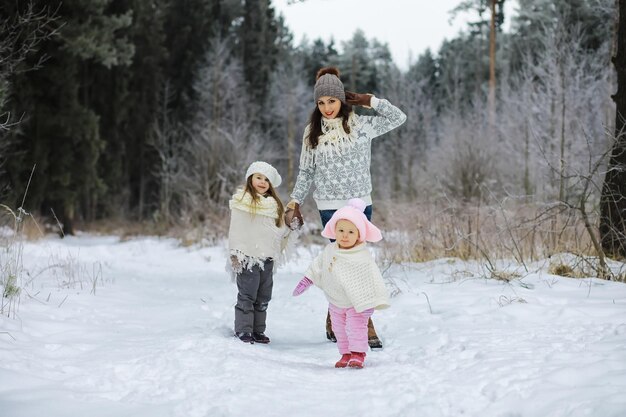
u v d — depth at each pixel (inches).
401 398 116.2
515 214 328.2
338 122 195.8
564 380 117.9
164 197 1082.7
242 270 191.3
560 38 864.9
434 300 231.3
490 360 138.5
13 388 120.6
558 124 757.3
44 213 986.7
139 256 583.2
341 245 164.4
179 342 162.1
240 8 1755.7
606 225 282.2
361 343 155.4
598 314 187.2
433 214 370.0
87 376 131.1
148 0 1311.5
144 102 1318.9
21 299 213.8
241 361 145.4
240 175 826.8
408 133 1457.9
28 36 367.9
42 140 783.7
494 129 903.1
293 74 1553.9
